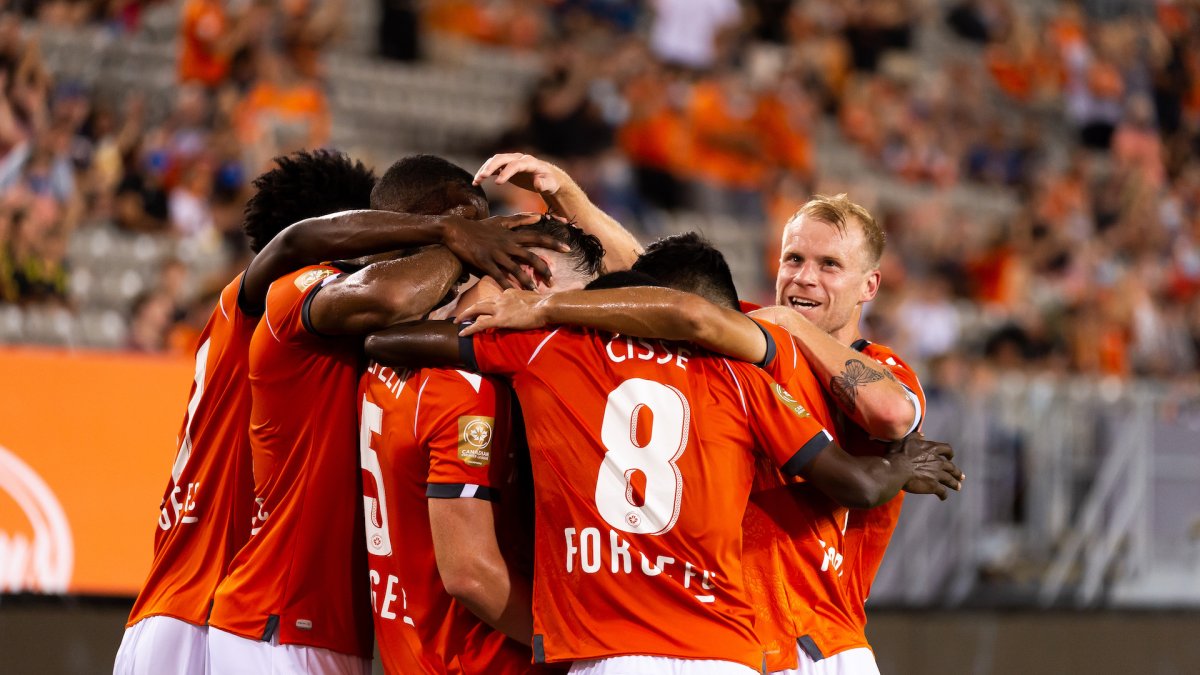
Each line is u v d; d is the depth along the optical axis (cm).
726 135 3516
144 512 1667
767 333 858
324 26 3078
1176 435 2177
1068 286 3581
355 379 915
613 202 3281
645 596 800
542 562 827
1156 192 4050
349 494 920
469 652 879
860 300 1006
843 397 876
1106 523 2109
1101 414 2139
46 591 1592
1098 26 4484
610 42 3747
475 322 839
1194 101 4544
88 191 2566
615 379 821
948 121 4059
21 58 2553
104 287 2505
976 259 3575
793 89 3741
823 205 1003
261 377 905
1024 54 4322
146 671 948
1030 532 2064
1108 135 4294
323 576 918
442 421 843
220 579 953
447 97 3569
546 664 830
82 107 2634
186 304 2420
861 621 945
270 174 1023
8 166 2464
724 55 3731
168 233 2625
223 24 2894
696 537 804
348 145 3284
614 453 812
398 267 852
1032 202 3806
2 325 2259
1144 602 2105
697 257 905
